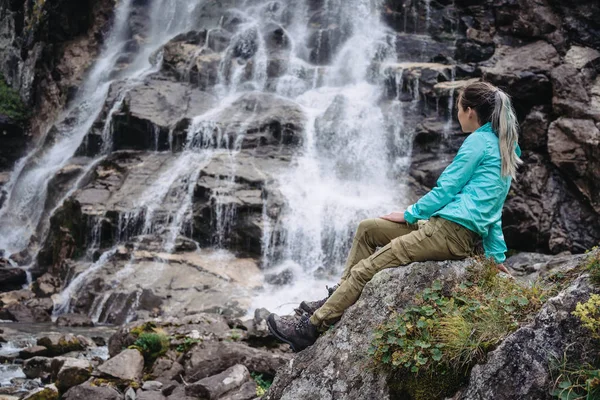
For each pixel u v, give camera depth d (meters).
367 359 4.09
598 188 13.23
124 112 16.53
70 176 16.48
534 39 16.12
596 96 14.26
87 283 12.30
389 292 4.21
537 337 3.46
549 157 13.89
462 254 4.20
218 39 18.80
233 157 14.86
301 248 13.14
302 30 19.41
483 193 4.14
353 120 15.71
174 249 13.18
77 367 7.07
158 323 8.23
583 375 3.28
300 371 4.35
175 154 15.70
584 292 3.46
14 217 18.03
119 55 21.17
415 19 18.41
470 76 16.02
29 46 22.72
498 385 3.49
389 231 4.46
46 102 21.70
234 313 10.93
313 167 14.91
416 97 16.14
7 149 21.42
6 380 7.57
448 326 3.87
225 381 6.48
